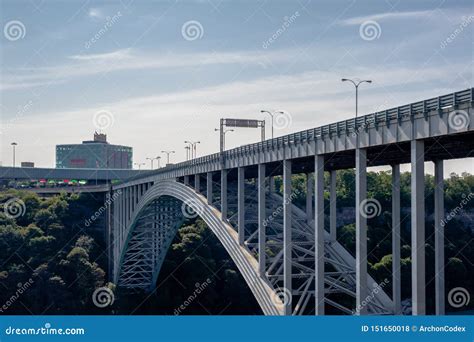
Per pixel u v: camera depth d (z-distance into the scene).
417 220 23.06
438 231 26.64
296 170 41.31
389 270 65.00
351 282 34.25
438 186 27.28
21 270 76.62
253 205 47.34
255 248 41.56
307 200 41.53
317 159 31.39
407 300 63.84
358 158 27.38
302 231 37.41
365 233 26.98
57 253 82.00
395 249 28.30
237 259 41.19
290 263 34.31
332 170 37.31
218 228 45.53
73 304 76.56
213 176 53.09
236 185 55.22
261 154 38.34
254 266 38.22
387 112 25.31
